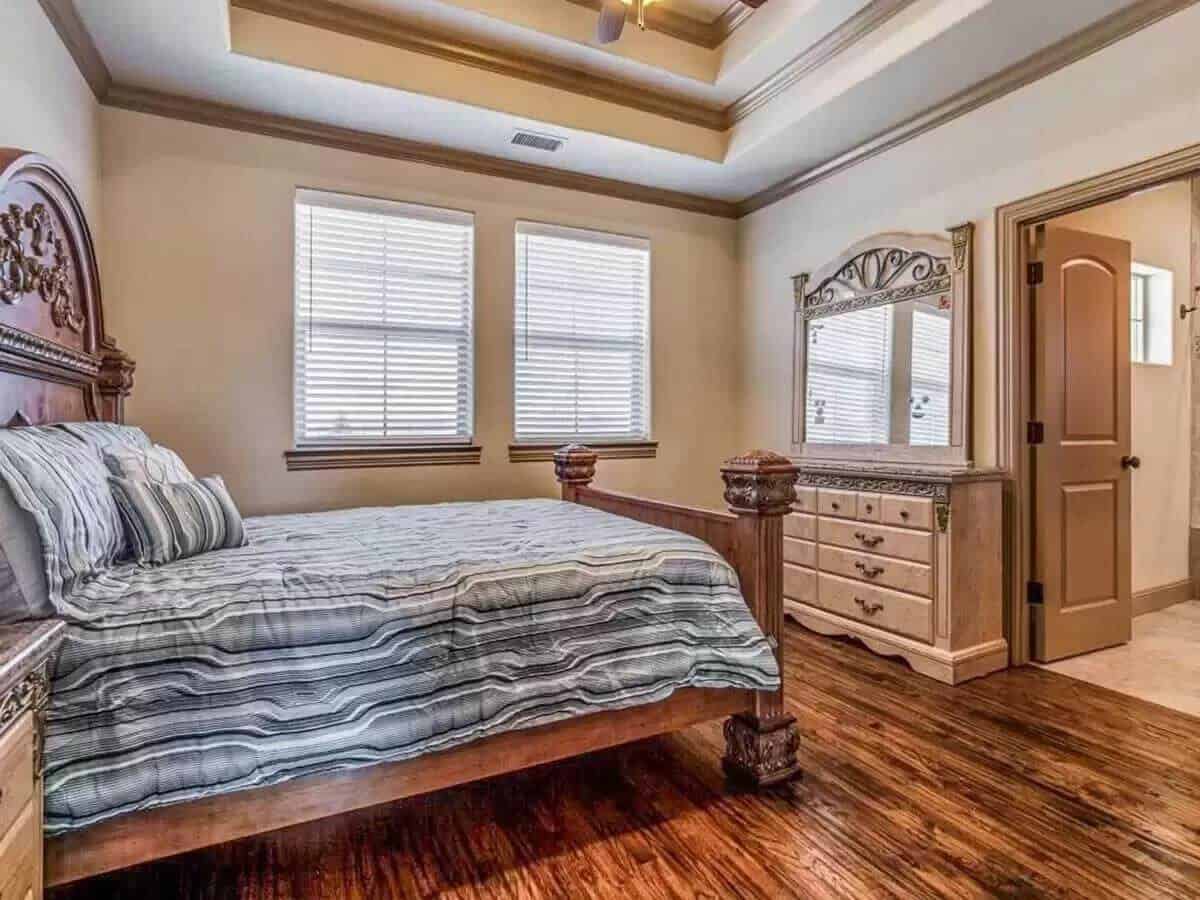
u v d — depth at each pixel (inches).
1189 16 91.2
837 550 133.6
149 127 119.1
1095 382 125.0
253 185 127.4
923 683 110.2
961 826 70.2
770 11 121.8
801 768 81.8
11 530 48.4
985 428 120.3
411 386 143.9
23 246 70.9
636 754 87.1
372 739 56.3
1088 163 103.0
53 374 79.0
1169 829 69.7
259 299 128.4
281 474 131.0
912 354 132.8
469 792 78.1
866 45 115.3
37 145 86.4
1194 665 118.0
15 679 37.6
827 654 124.7
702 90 139.4
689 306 176.1
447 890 61.1
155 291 120.3
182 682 51.2
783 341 167.6
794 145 141.9
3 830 37.9
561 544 76.6
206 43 102.8
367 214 138.5
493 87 125.8
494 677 62.2
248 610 55.4
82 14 95.4
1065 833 69.0
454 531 88.8
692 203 174.6
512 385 153.5
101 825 49.5
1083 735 91.0
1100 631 125.6
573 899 59.6
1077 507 122.3
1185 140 91.8
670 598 72.4
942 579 111.6
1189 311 154.7
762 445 174.9
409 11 113.7
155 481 73.9
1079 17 97.3
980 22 98.6
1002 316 116.9
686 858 65.2
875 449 141.1
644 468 171.0
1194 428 159.2
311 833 70.0
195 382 123.7
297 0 108.8
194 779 50.1
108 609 52.6
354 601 59.2
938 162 127.2
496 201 150.6
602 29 100.3
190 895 60.7
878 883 61.4
